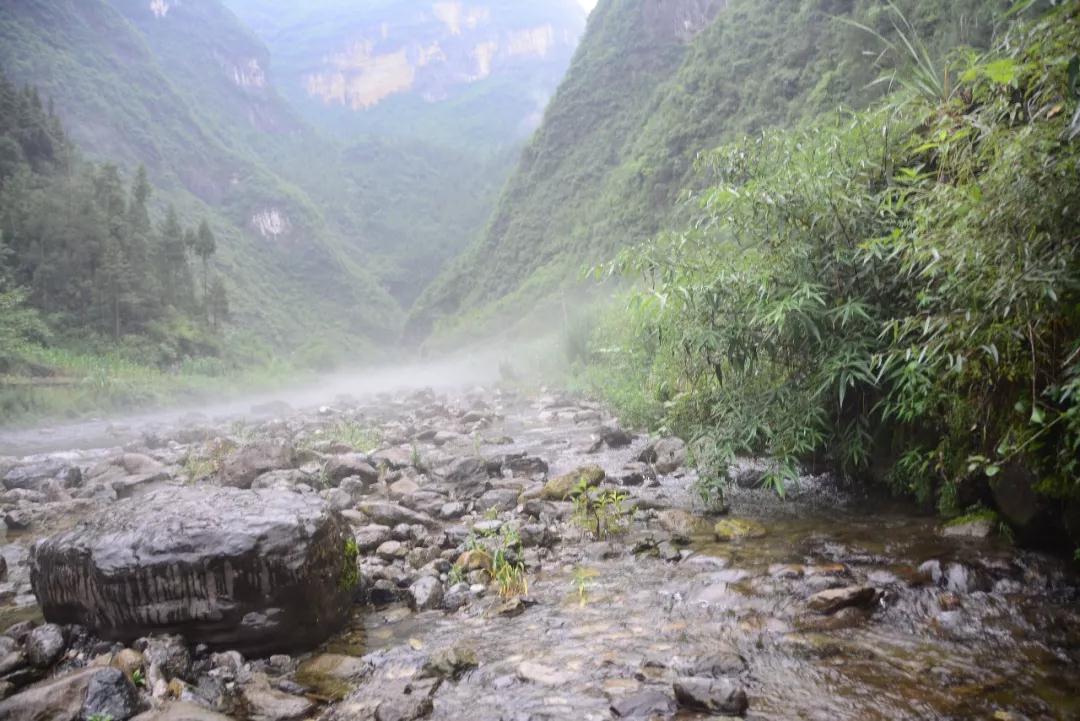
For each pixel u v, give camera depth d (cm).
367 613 357
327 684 276
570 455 768
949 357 308
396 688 263
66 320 3725
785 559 377
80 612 311
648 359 912
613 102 7775
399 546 445
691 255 495
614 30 8269
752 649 277
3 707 240
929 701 230
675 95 5259
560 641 300
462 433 1021
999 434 335
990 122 321
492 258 7969
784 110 3916
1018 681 239
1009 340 292
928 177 414
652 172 4794
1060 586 309
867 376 407
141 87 15950
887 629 287
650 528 469
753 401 480
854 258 408
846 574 344
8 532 585
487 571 396
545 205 7469
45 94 12825
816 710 229
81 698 245
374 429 1107
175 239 5406
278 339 10525
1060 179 255
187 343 4341
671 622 311
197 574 299
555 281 5503
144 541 307
